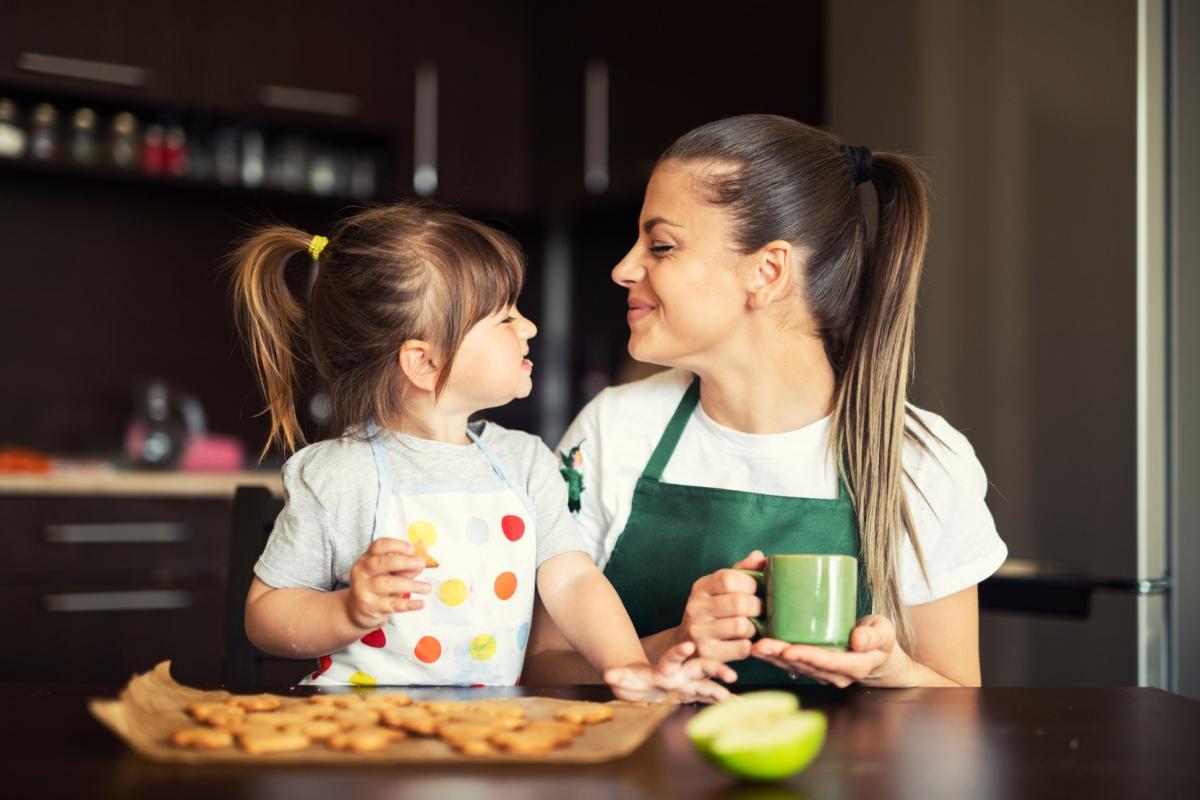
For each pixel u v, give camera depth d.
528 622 1.17
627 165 3.26
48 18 2.97
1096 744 0.77
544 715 0.81
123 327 3.26
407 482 1.15
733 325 1.21
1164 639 1.91
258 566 1.13
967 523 1.22
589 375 3.76
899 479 1.20
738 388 1.26
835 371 1.27
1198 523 1.93
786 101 2.78
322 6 3.29
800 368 1.24
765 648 0.92
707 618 0.96
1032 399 2.03
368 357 1.19
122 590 2.62
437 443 1.18
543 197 3.51
